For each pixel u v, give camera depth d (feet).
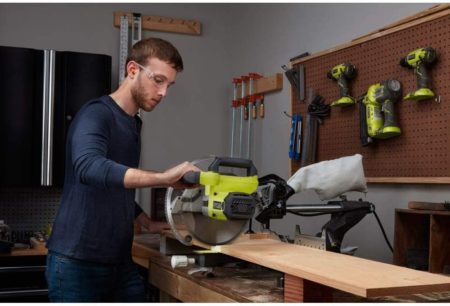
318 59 10.32
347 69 9.17
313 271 4.75
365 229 9.23
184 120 13.71
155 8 13.56
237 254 5.91
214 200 5.78
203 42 14.01
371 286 4.14
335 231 6.53
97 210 6.07
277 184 6.48
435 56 7.59
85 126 5.77
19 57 10.69
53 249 6.14
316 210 6.60
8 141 10.61
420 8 8.28
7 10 12.18
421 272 4.79
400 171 8.31
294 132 10.64
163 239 7.68
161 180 5.39
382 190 8.87
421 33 8.02
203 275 6.49
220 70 14.17
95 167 5.27
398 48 8.43
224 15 14.30
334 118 9.80
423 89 7.58
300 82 10.72
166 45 6.26
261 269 6.93
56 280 6.10
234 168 6.66
